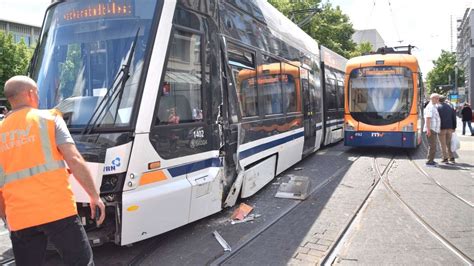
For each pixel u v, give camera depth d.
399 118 13.83
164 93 5.18
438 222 6.40
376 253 5.14
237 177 6.76
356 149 15.76
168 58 5.23
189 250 5.27
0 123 3.43
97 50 5.22
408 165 11.89
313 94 13.19
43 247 3.46
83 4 5.46
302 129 11.55
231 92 6.64
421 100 15.70
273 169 9.11
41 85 5.39
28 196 3.23
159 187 5.05
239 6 7.34
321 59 15.24
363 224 6.33
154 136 4.99
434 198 7.91
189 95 5.60
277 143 9.20
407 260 4.91
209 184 5.80
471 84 59.94
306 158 13.34
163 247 5.38
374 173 10.59
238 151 6.80
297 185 8.04
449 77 74.19
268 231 5.99
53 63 5.43
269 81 8.80
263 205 7.45
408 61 13.97
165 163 5.13
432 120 11.81
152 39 5.11
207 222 6.39
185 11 5.59
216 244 5.47
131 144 4.76
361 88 14.29
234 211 6.93
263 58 8.44
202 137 5.77
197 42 5.79
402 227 6.16
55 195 3.28
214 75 6.12
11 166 3.28
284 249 5.28
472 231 5.97
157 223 5.02
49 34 5.61
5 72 37.34
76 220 3.40
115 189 4.66
